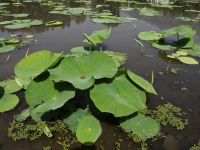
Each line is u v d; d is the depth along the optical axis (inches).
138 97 107.0
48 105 99.7
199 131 105.5
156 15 317.7
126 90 108.3
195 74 154.7
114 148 94.7
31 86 106.5
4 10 319.0
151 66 162.7
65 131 102.2
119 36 221.8
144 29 250.2
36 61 112.4
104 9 349.7
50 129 102.6
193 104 123.3
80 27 248.2
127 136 99.9
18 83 126.5
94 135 92.2
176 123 109.2
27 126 104.3
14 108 114.8
